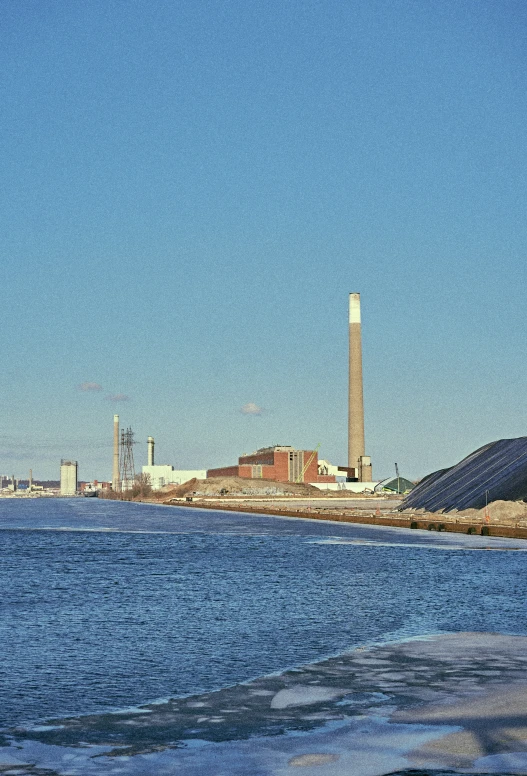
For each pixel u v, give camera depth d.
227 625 28.69
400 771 13.26
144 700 18.34
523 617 29.80
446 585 40.72
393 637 25.73
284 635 26.56
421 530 94.62
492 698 17.75
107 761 14.02
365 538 81.12
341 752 14.30
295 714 16.86
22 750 14.68
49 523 132.88
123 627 28.47
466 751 14.17
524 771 13.12
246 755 14.25
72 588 41.00
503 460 123.81
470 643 24.30
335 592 38.22
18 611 32.69
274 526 107.56
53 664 22.38
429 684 19.16
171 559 59.03
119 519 144.62
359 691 18.67
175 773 13.37
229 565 53.50
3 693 19.11
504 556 58.56
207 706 17.72
